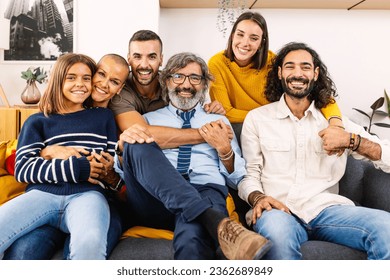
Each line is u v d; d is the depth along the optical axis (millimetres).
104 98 1658
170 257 1290
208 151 1655
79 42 3473
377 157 1527
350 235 1328
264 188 1630
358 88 3541
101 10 3418
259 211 1402
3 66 3568
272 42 3486
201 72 1729
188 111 1760
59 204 1379
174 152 1646
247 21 2109
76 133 1537
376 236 1233
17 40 3539
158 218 1438
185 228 1197
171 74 1715
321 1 3221
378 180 1727
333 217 1411
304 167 1606
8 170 1723
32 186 1438
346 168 1814
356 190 1793
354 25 3479
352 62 3516
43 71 3471
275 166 1630
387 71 3520
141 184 1317
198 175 1593
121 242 1370
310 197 1534
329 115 1677
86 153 1495
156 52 1888
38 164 1396
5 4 3521
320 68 1729
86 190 1436
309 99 1729
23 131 1500
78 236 1209
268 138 1662
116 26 3414
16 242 1275
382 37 3490
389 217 1276
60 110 1559
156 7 3334
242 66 2230
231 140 1690
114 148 1596
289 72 1650
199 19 3477
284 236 1245
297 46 1711
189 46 3502
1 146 1755
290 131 1653
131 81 1938
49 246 1336
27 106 3109
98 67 1645
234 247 1104
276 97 1840
